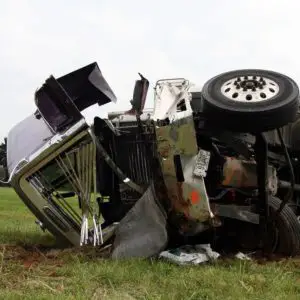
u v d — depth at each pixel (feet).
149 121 18.54
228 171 18.17
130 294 12.94
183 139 16.93
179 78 18.19
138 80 18.34
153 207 17.62
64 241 18.92
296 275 15.30
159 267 15.48
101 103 22.03
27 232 25.91
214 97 16.94
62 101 17.21
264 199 17.75
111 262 16.20
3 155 22.13
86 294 12.54
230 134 17.56
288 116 16.48
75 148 17.46
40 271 15.20
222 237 18.97
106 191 20.51
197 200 16.93
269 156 20.03
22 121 20.51
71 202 18.40
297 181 22.22
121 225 17.84
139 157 19.76
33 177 17.79
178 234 18.13
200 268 15.83
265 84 17.06
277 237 18.45
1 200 70.59
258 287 13.48
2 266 15.58
